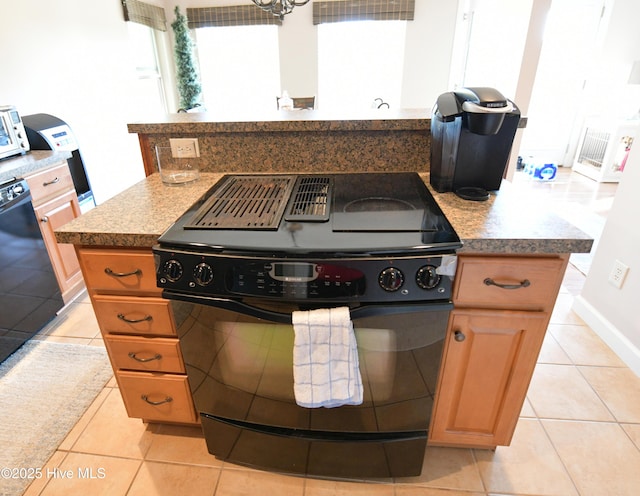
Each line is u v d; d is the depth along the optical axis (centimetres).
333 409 116
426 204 118
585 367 180
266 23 487
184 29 460
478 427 128
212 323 108
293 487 131
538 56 252
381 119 141
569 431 149
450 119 112
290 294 97
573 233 97
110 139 368
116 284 114
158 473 136
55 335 205
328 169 153
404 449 124
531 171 473
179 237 101
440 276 95
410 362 108
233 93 543
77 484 132
